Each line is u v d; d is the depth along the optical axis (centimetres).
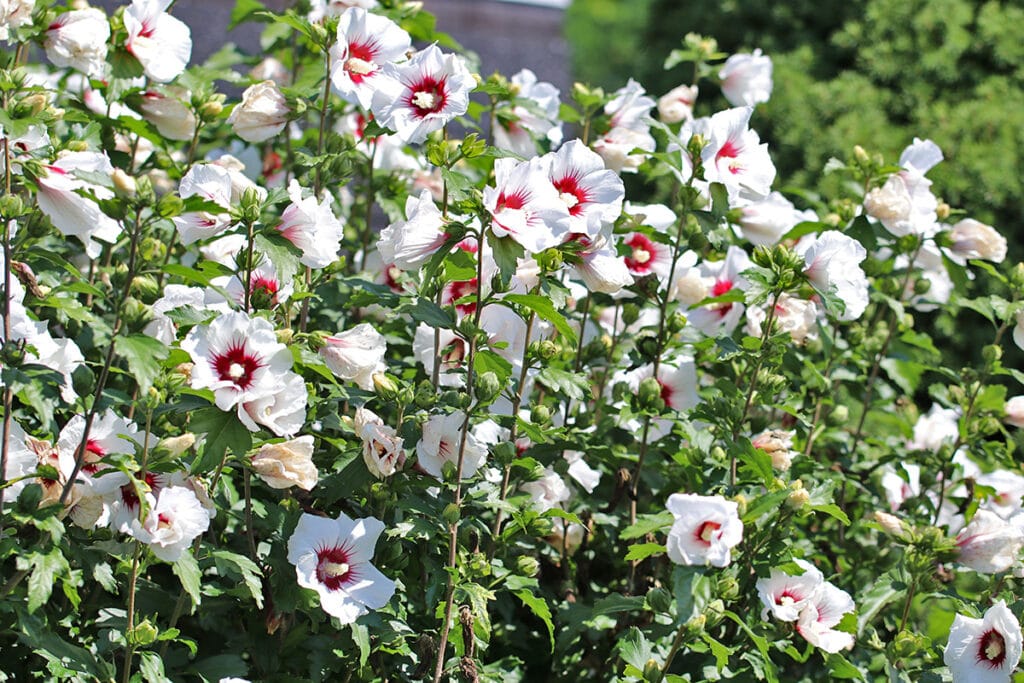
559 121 424
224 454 262
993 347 381
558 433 316
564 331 283
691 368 366
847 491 402
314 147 407
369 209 408
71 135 345
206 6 1338
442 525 291
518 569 309
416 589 321
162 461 269
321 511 306
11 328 278
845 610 307
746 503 282
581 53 1338
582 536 359
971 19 645
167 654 300
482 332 294
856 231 385
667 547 266
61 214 286
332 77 332
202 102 367
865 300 341
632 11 1238
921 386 593
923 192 387
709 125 352
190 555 270
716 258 410
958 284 402
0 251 286
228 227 289
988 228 395
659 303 348
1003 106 618
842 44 672
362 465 298
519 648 349
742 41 742
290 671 314
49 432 286
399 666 302
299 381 266
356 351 298
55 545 261
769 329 338
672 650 285
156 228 366
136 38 347
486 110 392
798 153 657
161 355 252
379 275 401
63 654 269
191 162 371
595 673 349
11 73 294
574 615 326
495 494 302
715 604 283
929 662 333
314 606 291
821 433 404
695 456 326
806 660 334
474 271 303
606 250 306
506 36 1681
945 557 329
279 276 281
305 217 289
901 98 647
